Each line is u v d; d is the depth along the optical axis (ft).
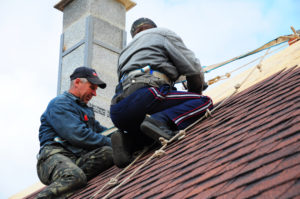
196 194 6.96
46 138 13.79
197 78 12.91
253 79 15.34
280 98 9.87
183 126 12.16
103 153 13.71
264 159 6.71
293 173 5.65
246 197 5.83
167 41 12.59
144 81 12.01
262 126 8.50
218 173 7.34
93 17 23.12
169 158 10.52
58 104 14.10
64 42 23.89
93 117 15.11
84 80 14.96
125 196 9.36
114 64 23.16
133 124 12.25
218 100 15.39
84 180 12.80
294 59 14.35
